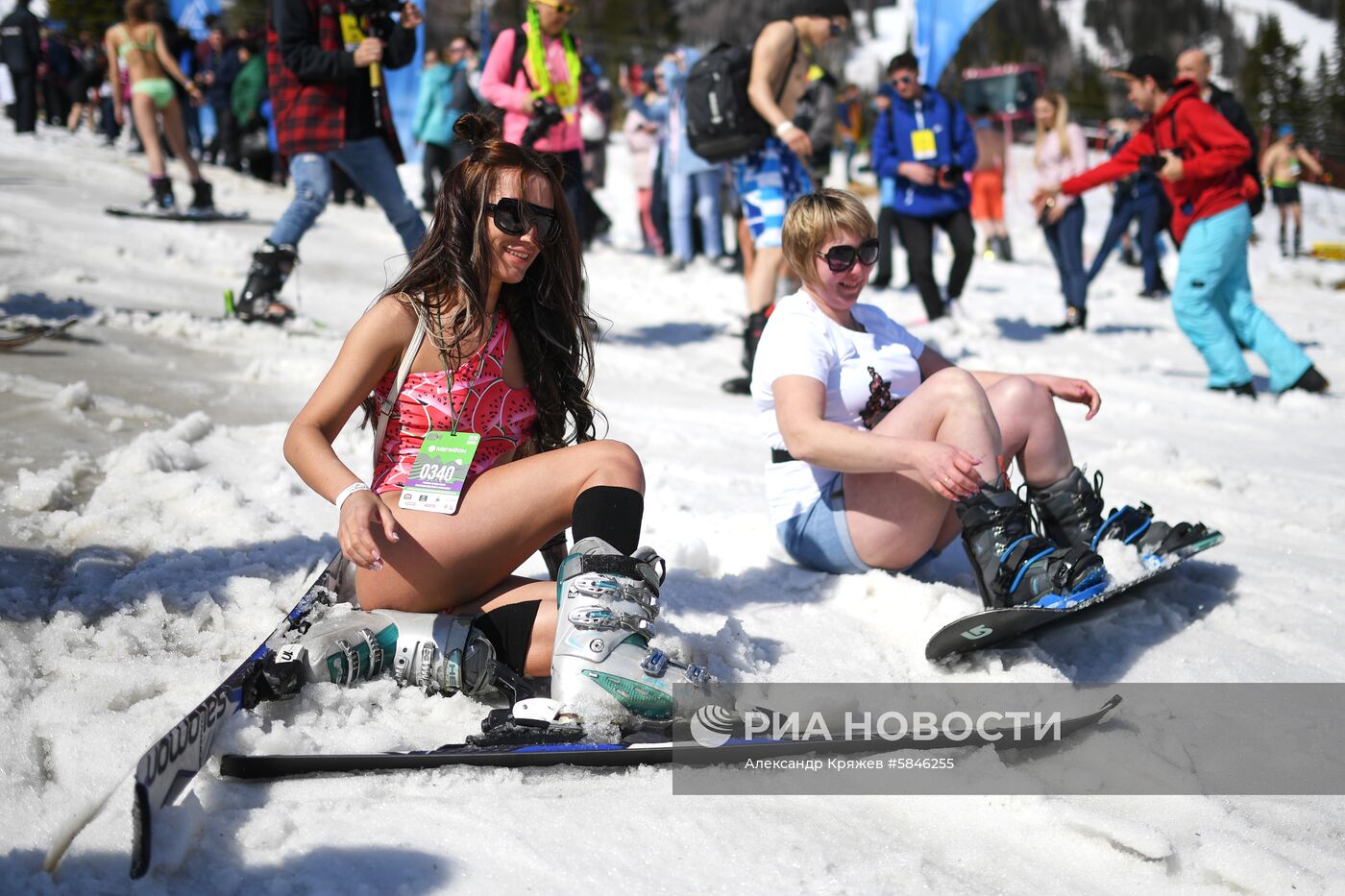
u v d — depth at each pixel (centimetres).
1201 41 14050
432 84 1435
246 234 1076
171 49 1744
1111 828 218
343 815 213
